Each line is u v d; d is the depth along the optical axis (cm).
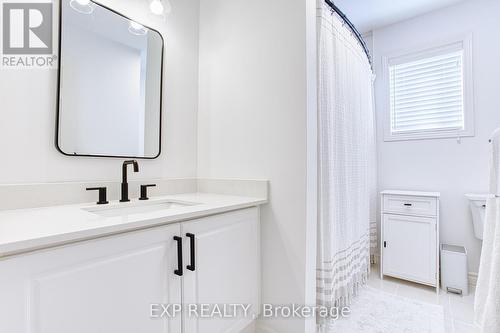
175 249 94
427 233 207
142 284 83
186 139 168
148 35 146
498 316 98
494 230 114
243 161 152
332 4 159
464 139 221
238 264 123
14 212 93
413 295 196
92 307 71
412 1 220
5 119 99
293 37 133
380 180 265
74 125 117
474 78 216
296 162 131
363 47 216
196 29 176
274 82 139
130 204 122
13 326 58
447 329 152
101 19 126
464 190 220
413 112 249
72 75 116
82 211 96
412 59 247
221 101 163
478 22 214
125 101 136
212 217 109
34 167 105
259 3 146
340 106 170
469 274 215
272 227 139
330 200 151
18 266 59
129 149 138
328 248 150
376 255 260
